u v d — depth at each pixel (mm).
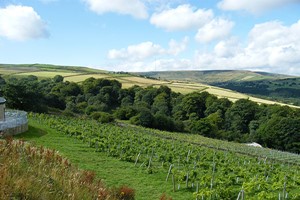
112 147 39656
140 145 47969
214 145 71000
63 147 39094
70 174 12156
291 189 28953
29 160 12461
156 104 133500
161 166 35031
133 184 26531
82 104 123000
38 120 62656
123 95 139875
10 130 41281
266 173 36875
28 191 8836
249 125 114562
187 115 127125
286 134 98500
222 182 26625
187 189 26531
